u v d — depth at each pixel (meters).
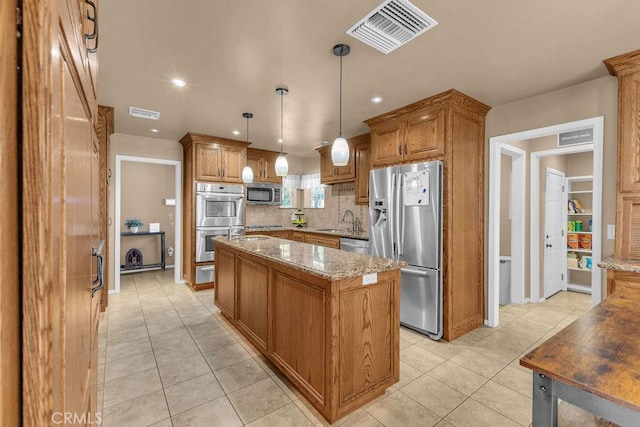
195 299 4.07
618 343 0.99
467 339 2.86
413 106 3.07
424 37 1.93
